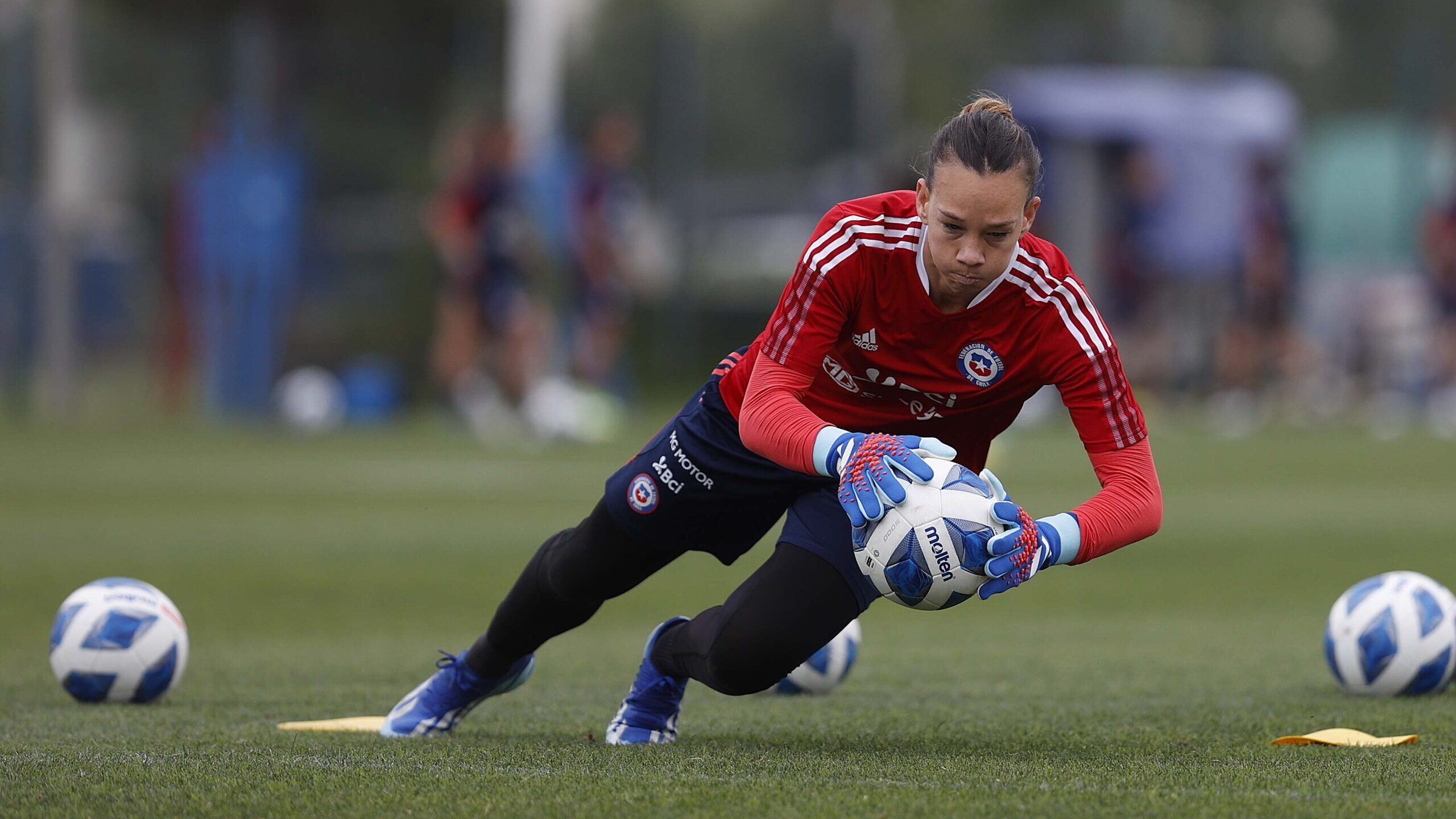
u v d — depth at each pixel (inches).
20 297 2906.0
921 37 4554.6
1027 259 491.8
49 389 2893.7
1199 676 751.7
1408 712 624.1
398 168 3417.8
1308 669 772.0
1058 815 410.3
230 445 2353.6
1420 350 3366.1
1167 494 1777.8
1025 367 506.6
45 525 1416.1
